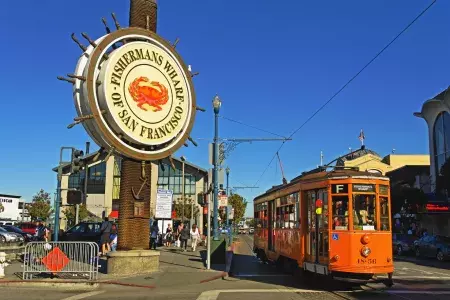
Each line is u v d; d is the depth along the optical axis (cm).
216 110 2188
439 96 3734
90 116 1622
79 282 1441
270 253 2033
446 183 3591
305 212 1497
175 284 1485
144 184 1784
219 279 1638
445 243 2584
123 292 1340
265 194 2239
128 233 1727
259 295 1245
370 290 1348
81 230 2634
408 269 2058
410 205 3641
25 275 1540
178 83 1873
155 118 1778
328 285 1458
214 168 2028
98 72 1662
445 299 1178
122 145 1692
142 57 1761
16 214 8675
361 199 1300
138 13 1859
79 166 1752
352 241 1268
